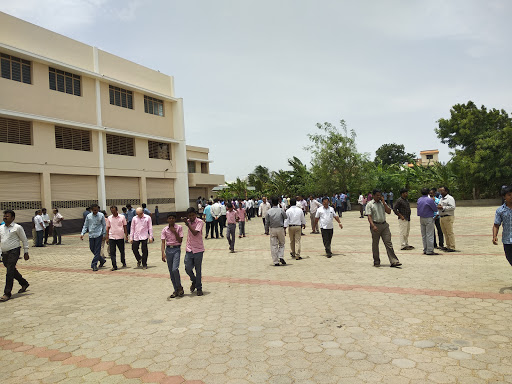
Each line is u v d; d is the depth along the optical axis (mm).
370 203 8695
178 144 32656
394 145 65000
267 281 7707
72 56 24203
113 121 26953
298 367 3752
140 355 4273
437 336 4344
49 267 10977
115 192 27219
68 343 4781
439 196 10945
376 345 4188
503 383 3248
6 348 4715
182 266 10148
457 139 32094
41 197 22125
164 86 32031
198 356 4148
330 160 37344
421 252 10414
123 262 10648
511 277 6922
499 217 6062
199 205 32062
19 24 21328
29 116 21062
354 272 8148
